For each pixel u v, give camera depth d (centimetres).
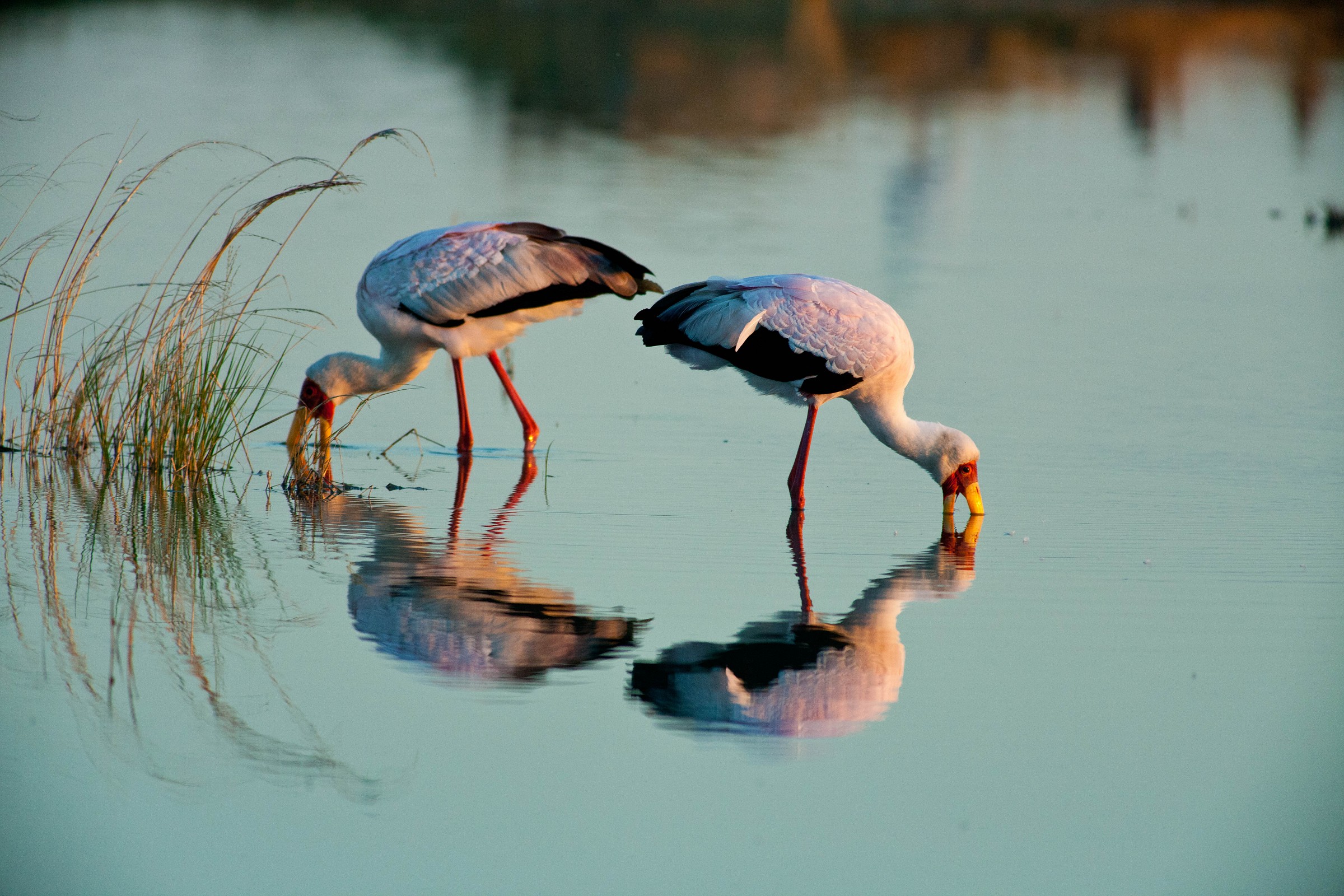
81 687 838
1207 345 1911
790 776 764
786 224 2680
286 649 900
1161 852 707
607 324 2047
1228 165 3631
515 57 4991
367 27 5650
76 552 1070
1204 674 888
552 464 1387
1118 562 1099
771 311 1259
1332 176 3494
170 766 758
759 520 1209
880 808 738
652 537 1152
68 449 1348
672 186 3058
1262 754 793
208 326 1417
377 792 738
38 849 686
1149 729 817
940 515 1233
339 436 1477
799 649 915
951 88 4778
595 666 885
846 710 834
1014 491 1306
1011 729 816
